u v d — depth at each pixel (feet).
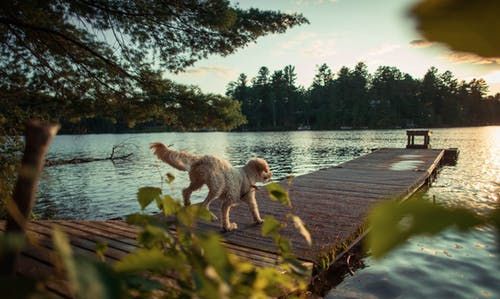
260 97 286.87
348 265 14.52
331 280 13.70
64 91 25.21
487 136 136.87
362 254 15.56
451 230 0.99
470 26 0.84
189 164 16.19
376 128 238.48
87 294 1.24
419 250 16.33
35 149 2.68
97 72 25.70
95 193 43.88
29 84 24.22
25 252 11.50
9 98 23.31
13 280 1.36
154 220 2.95
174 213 3.29
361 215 19.58
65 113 25.73
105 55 25.62
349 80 260.62
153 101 25.98
